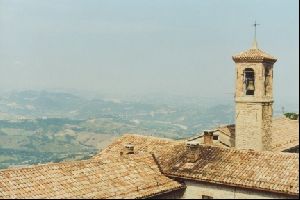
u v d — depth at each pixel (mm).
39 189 25594
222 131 43312
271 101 40094
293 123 52250
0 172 25828
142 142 38281
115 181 28828
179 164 32062
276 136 45938
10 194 24281
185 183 31094
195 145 32188
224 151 32469
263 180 28312
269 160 30297
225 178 29406
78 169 28844
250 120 39312
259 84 38969
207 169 30797
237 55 39906
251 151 31688
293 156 30016
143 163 32406
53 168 28047
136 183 29328
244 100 39500
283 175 28375
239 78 39812
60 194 25672
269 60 39469
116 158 31828
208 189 30078
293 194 26594
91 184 27672
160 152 34844
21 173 26484
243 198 28672
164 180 30859
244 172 29609
